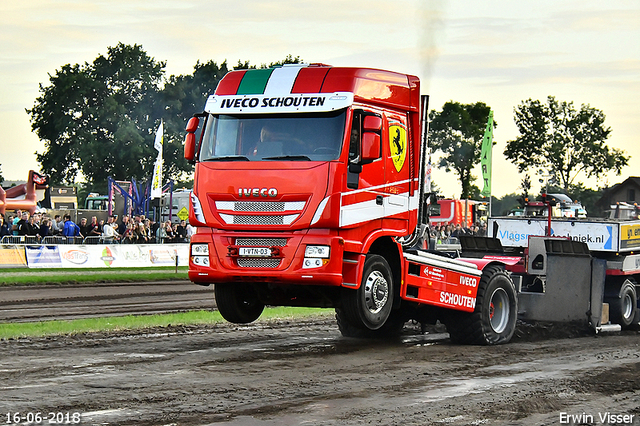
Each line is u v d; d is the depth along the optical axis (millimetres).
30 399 7191
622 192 73688
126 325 12914
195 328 12867
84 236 29625
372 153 10008
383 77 10922
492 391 7957
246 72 10789
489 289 12086
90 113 72750
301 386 7980
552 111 74188
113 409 6836
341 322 12508
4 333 11719
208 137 10570
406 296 11078
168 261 29609
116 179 70688
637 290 15117
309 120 10211
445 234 37938
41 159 74062
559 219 15336
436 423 6562
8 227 27250
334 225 9875
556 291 13336
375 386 8070
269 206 10047
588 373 9242
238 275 10133
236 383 8062
